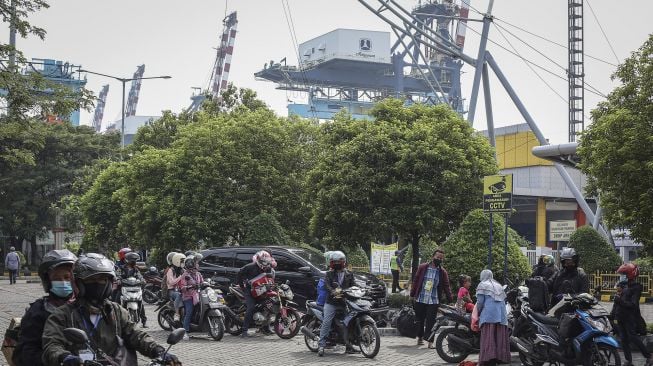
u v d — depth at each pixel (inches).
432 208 949.2
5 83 738.2
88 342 206.8
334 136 1061.1
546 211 2741.1
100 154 2393.0
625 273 512.4
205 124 1368.1
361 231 992.9
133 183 1397.6
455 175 949.8
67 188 2335.1
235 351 590.9
